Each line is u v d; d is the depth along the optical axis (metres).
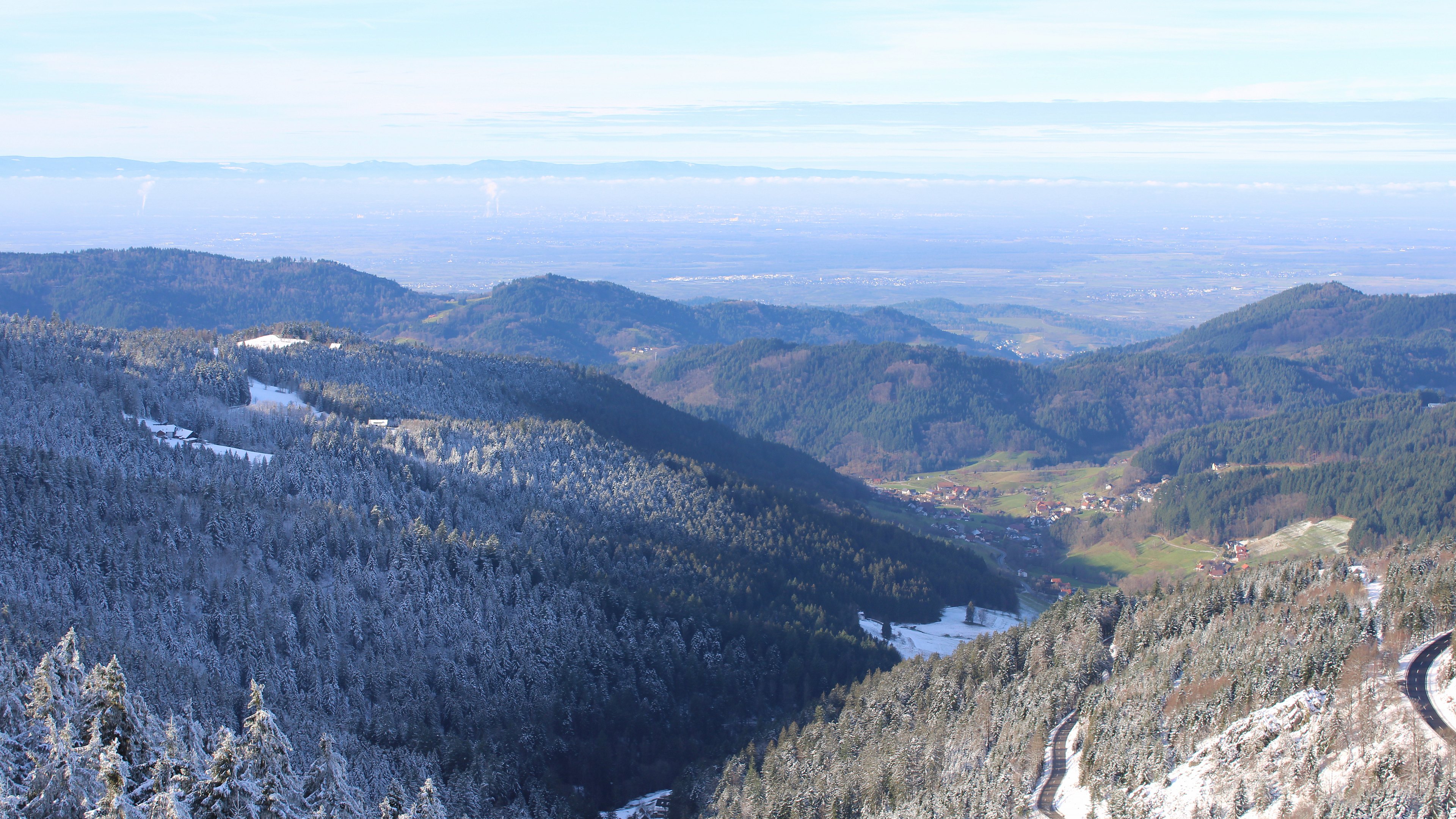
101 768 45.09
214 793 44.59
